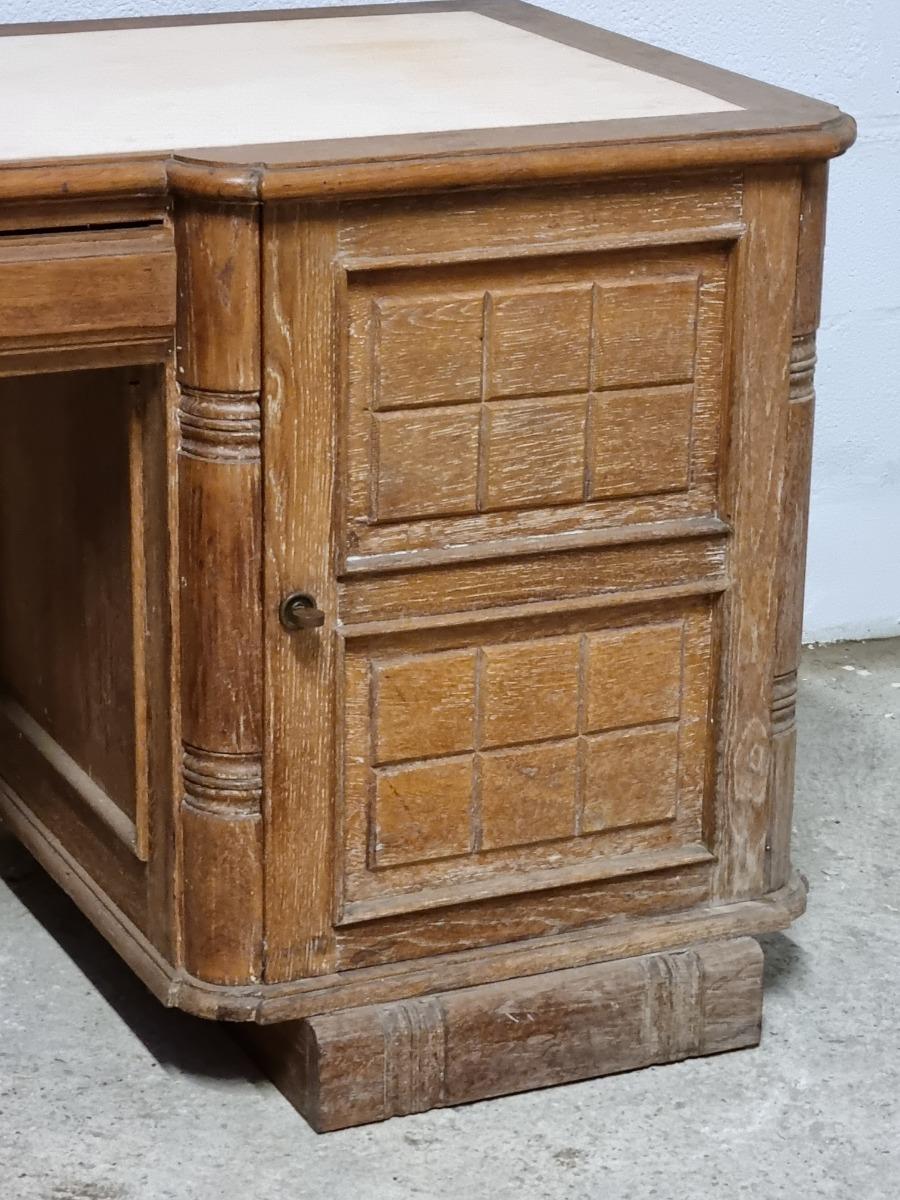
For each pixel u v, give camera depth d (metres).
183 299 1.77
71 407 2.01
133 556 1.89
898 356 3.05
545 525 1.94
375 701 1.92
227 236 1.74
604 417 1.93
